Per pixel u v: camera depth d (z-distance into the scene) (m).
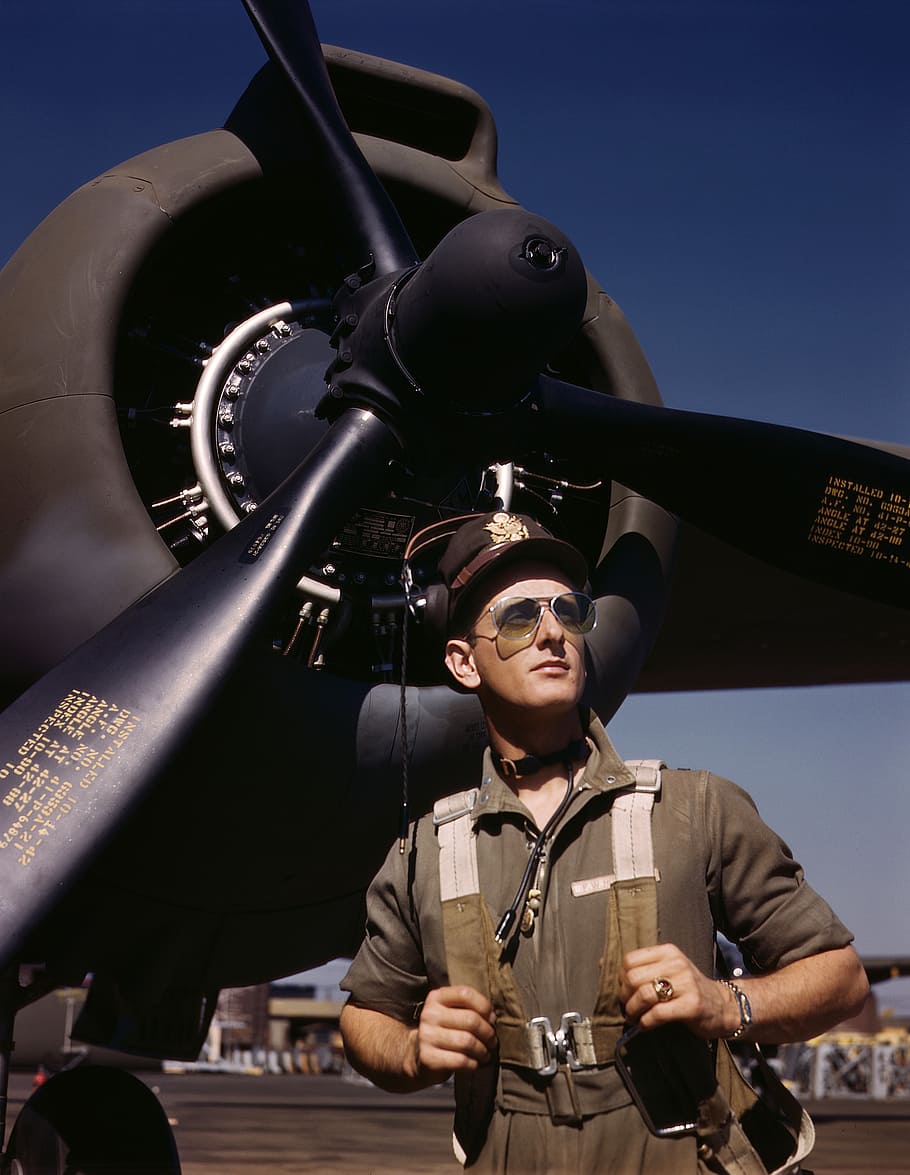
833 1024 1.66
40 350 3.29
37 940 3.44
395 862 1.82
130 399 3.61
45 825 2.57
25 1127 3.66
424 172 3.74
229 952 3.53
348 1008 1.87
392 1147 7.33
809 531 3.53
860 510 3.53
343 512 3.00
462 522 2.18
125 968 3.48
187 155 3.51
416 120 3.93
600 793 1.69
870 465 3.52
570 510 3.96
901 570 3.55
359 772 3.22
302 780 3.19
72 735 2.69
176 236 3.47
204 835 3.22
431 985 1.78
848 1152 7.45
